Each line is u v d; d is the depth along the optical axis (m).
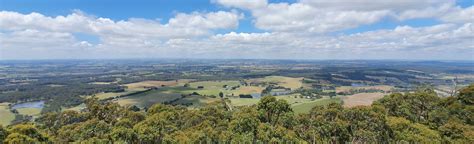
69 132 84.06
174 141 76.00
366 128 77.81
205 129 83.00
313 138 77.44
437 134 74.94
